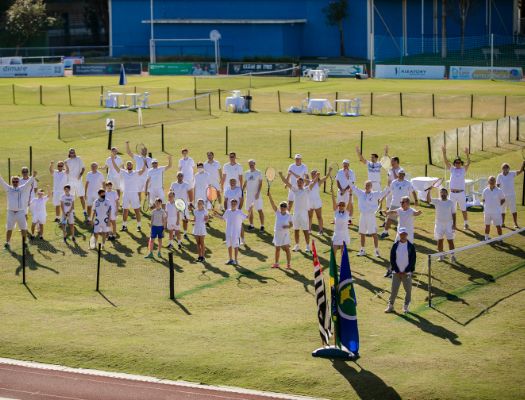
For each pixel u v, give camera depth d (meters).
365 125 63.88
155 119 66.75
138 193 36.91
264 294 29.33
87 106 75.19
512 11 120.56
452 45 115.12
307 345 25.14
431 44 115.06
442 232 32.22
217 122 65.31
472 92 80.44
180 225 36.66
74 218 38.78
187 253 33.84
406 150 53.62
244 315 27.47
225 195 34.91
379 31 116.44
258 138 58.03
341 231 32.56
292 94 80.19
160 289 29.86
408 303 27.39
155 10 122.38
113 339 25.67
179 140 57.44
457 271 31.27
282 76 99.81
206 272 31.61
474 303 28.23
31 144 55.97
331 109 70.44
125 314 27.67
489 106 71.06
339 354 24.23
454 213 32.72
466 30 118.94
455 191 36.56
